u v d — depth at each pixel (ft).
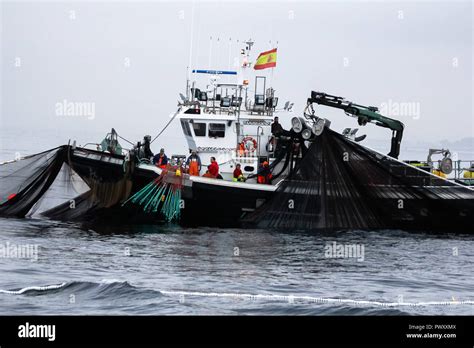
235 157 99.86
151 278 62.54
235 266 69.31
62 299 54.70
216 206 93.71
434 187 96.99
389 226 96.89
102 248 76.18
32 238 81.35
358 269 70.44
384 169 95.96
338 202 95.40
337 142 94.53
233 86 101.76
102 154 93.86
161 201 93.40
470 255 80.28
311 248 80.79
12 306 52.75
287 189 94.32
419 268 72.08
